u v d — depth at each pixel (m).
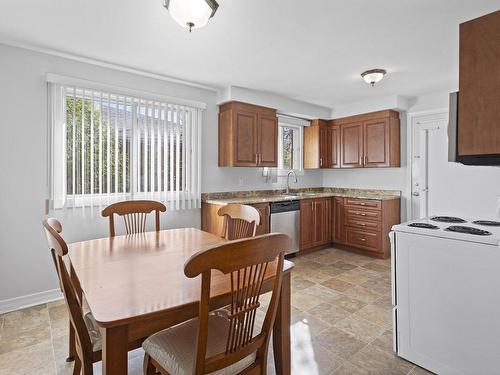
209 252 0.94
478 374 1.56
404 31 2.28
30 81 2.57
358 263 3.85
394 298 1.90
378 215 4.03
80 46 2.53
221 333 1.36
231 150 3.71
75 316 1.24
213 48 2.58
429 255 1.73
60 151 2.71
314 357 1.89
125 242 1.96
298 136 5.06
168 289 1.20
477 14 2.03
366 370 1.76
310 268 3.65
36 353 1.91
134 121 3.12
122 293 1.16
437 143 4.01
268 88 3.80
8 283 2.52
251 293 1.14
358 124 4.55
